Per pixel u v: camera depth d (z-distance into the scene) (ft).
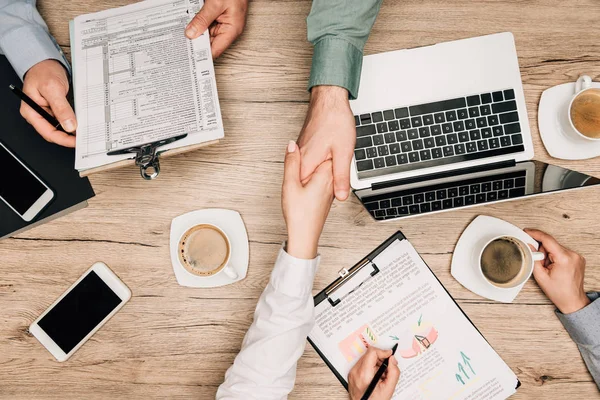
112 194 3.08
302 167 2.56
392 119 2.93
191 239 2.98
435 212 2.79
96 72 2.87
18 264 3.07
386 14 3.10
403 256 3.03
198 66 2.86
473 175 2.90
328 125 2.59
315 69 2.62
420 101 2.95
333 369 2.99
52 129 2.92
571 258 2.93
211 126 2.80
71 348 3.02
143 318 3.04
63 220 3.07
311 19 2.61
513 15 3.08
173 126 2.80
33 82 2.92
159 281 3.05
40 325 3.02
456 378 2.98
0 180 3.08
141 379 3.05
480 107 2.94
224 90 3.10
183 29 2.90
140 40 2.90
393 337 3.00
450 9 3.09
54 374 3.05
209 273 2.93
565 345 2.99
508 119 2.94
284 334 2.47
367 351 2.94
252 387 2.54
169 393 3.04
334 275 3.04
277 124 3.09
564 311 2.94
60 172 3.09
